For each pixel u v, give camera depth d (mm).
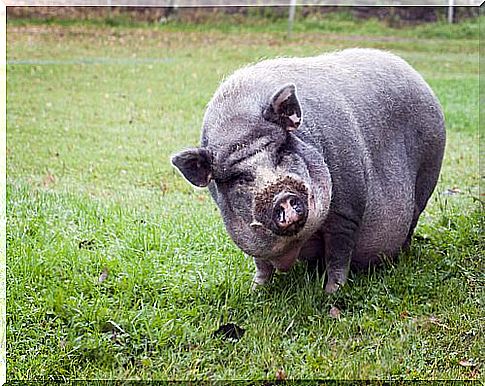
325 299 10812
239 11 49656
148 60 38344
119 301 11141
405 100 11617
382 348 9633
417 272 11773
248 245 9328
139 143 23750
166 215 15477
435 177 12430
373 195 11055
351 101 10906
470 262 12242
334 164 10227
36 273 12203
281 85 10078
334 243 10734
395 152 11453
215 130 9391
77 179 19656
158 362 9516
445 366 9359
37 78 33438
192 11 49125
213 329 10211
